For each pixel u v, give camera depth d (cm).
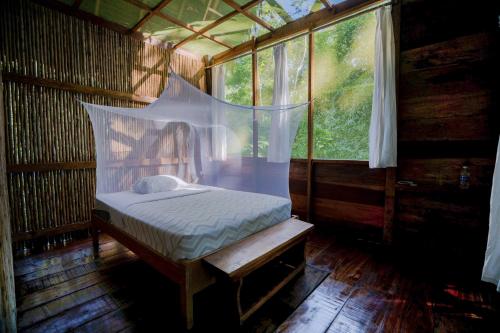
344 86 545
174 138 405
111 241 313
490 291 200
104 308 178
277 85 367
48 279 218
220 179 403
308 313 174
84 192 333
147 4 306
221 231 182
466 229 238
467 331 156
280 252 188
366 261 253
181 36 394
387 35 265
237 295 156
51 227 305
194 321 166
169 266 168
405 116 266
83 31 323
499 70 215
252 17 330
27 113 283
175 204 238
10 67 270
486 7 220
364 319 168
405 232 274
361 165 304
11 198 277
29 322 163
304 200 363
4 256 141
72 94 317
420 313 174
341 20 304
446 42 240
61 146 310
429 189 246
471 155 232
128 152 336
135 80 380
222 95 457
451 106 240
